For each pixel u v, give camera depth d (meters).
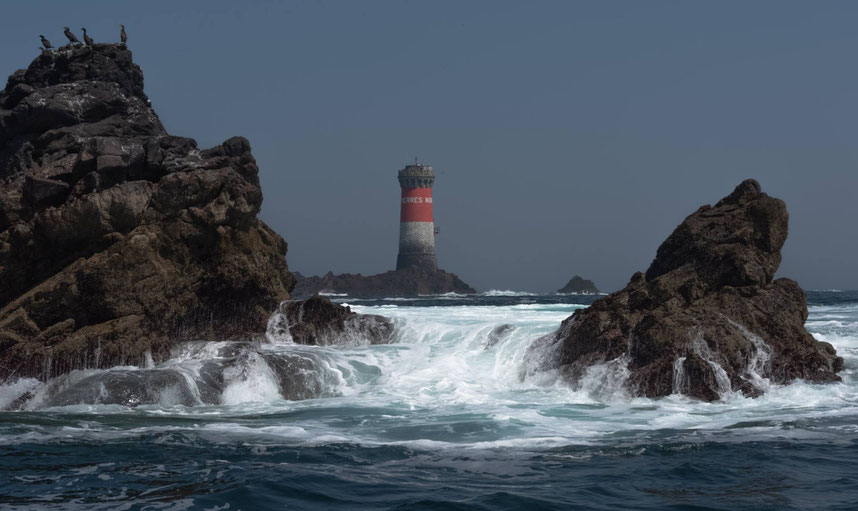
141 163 28.72
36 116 31.14
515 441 17.38
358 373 25.39
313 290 198.88
